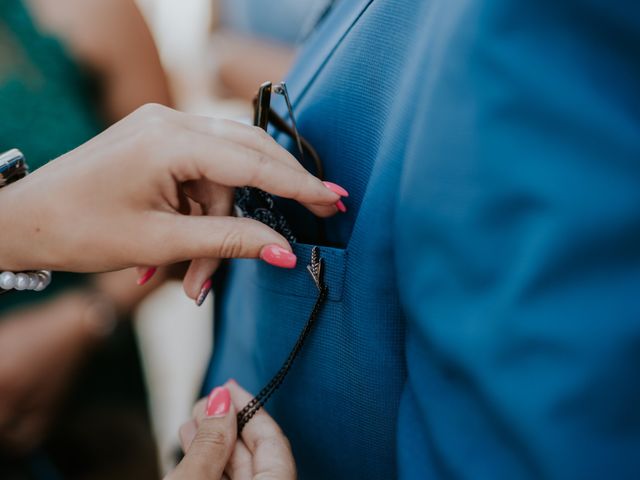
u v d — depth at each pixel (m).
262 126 0.60
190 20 2.49
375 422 0.59
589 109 0.36
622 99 0.36
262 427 0.62
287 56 1.51
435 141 0.42
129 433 1.33
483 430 0.41
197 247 0.58
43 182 0.59
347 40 0.58
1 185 0.68
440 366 0.44
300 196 0.55
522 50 0.37
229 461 0.62
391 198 0.49
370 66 0.55
